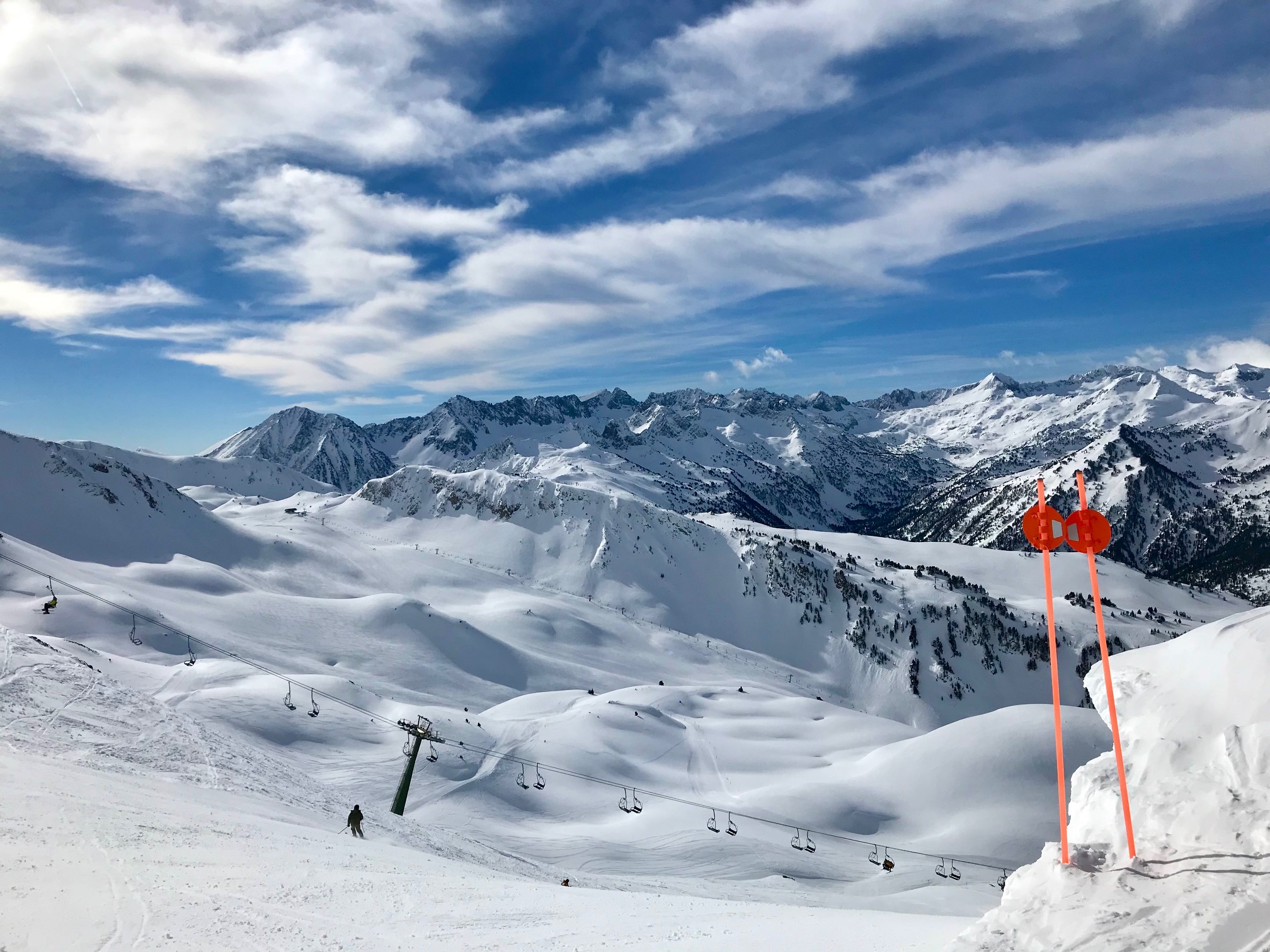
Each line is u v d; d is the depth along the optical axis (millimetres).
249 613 140875
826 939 11742
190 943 9359
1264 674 8383
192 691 71875
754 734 104750
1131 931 6402
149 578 147750
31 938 8711
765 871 54406
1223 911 6152
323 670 116312
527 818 62625
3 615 98250
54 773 18594
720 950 10789
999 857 65938
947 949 7590
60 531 184750
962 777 78562
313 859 16828
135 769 23719
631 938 12148
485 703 124062
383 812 35781
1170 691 9484
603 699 105312
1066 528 8867
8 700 26516
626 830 61125
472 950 10758
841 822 71938
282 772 33375
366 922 11797
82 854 12438
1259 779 7352
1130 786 8609
